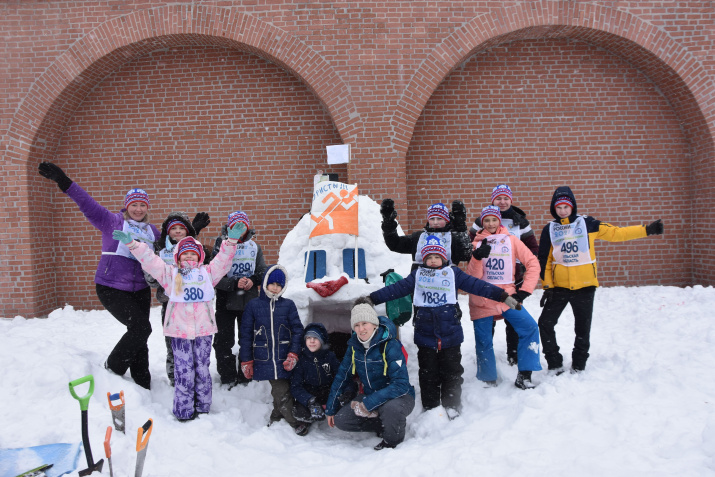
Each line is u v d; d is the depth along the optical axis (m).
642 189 7.92
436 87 7.37
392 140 7.14
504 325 5.79
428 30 7.13
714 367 3.91
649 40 7.22
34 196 7.24
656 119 7.89
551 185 7.86
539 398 3.57
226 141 7.66
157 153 7.64
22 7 7.03
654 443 2.93
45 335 6.05
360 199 5.13
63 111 7.38
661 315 5.75
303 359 3.98
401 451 3.30
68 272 7.70
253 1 7.04
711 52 7.25
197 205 7.70
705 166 7.62
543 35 7.61
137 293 4.07
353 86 7.12
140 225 4.06
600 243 7.96
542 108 7.81
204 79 7.60
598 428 3.16
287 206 7.70
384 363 3.63
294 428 3.84
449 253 4.06
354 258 4.52
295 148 7.67
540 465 2.83
